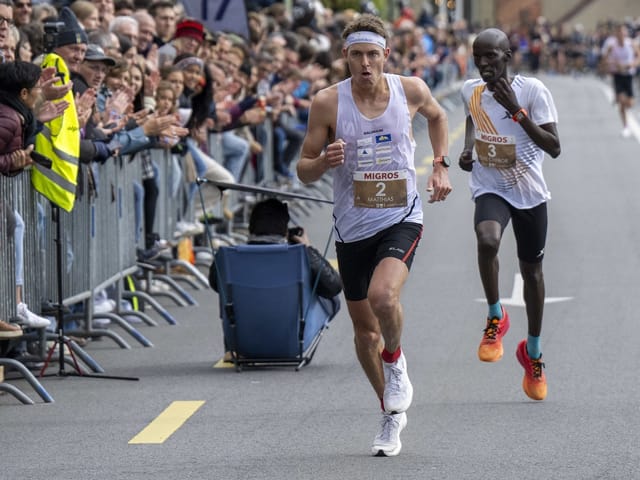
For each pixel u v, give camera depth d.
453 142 48.75
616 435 12.91
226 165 28.19
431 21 72.25
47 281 16.66
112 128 18.48
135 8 26.30
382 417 12.60
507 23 153.75
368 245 12.34
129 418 13.98
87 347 18.12
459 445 12.64
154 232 21.67
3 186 15.09
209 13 29.20
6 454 12.60
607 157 43.47
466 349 17.34
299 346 16.36
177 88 22.05
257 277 16.22
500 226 14.19
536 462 11.99
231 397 14.91
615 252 25.42
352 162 12.21
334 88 12.20
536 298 14.32
